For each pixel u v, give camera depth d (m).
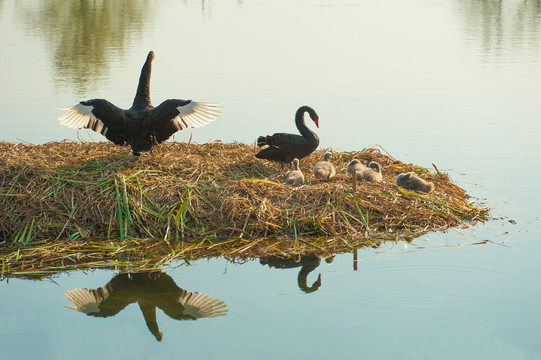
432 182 10.90
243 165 11.03
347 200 9.62
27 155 10.93
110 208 9.24
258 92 18.48
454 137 14.44
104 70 21.81
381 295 7.28
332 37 29.41
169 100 10.09
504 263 8.08
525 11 40.38
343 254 8.47
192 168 10.43
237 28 32.50
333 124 15.49
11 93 18.55
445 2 46.78
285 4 45.41
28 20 35.56
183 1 48.91
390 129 15.06
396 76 21.11
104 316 6.97
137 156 10.66
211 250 8.63
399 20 35.78
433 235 9.07
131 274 7.96
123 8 43.28
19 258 8.29
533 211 10.02
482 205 10.31
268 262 8.28
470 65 23.08
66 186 9.68
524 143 13.93
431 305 7.01
